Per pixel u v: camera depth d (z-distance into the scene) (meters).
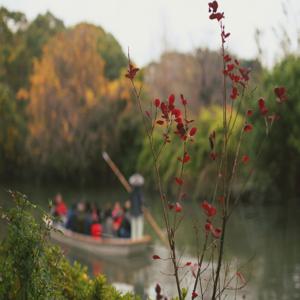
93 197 36.28
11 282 4.31
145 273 15.96
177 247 17.62
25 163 44.44
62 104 42.59
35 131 42.94
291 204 30.11
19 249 4.32
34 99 43.28
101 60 44.22
